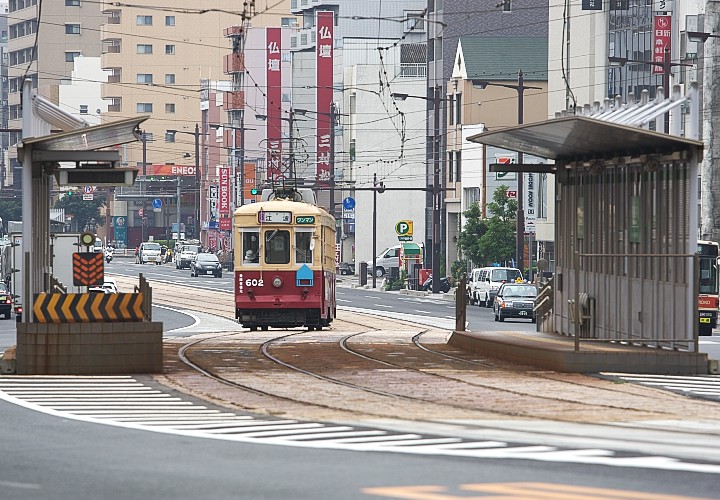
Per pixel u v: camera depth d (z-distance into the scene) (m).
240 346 67.06
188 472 25.09
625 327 56.47
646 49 135.50
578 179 63.03
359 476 24.33
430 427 33.59
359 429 33.09
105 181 57.66
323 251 84.94
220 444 29.73
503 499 21.48
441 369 52.72
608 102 63.66
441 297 161.00
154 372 50.41
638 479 23.97
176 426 34.00
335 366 54.03
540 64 189.00
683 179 51.03
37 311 49.78
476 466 25.66
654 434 32.28
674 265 51.47
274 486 23.17
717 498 21.95
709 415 37.16
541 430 32.97
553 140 56.50
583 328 61.38
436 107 162.62
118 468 25.78
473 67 188.12
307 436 31.44
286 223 83.62
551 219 155.75
